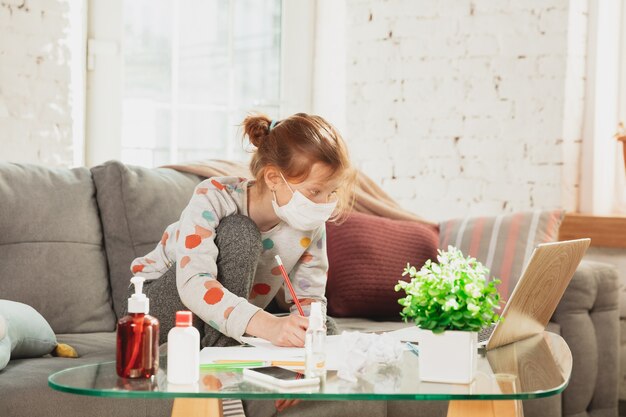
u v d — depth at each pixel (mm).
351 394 1296
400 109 3857
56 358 2070
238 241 1922
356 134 3969
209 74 3922
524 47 3609
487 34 3676
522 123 3625
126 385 1328
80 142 3383
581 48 3627
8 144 3119
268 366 1463
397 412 2439
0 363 1809
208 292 1789
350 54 3965
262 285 2154
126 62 3646
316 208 1858
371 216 3012
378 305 2865
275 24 4137
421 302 1432
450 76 3752
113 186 2582
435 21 3770
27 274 2357
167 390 1297
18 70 3145
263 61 4102
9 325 1957
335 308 2852
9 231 2369
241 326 1724
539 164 3598
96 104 3492
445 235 3102
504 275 2893
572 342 2855
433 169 3803
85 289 2449
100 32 3486
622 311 3502
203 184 2029
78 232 2484
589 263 3018
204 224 1933
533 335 1967
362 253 2871
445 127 3771
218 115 3949
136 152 3684
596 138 3650
